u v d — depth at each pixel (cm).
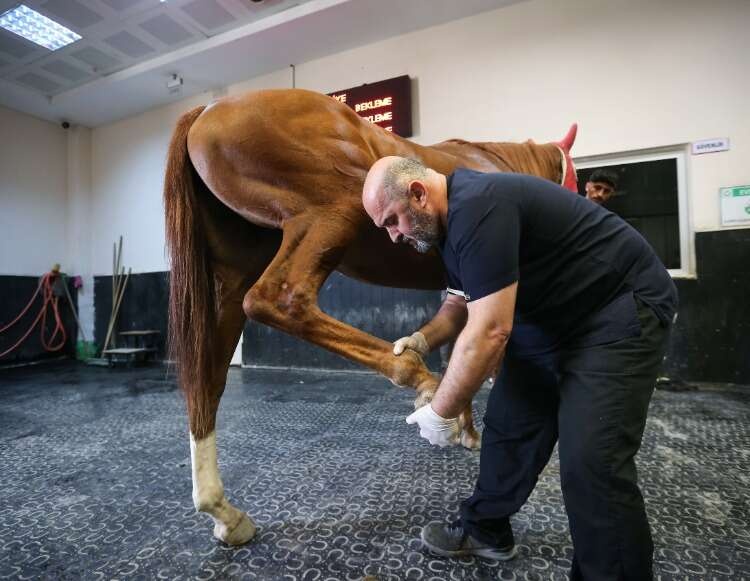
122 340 603
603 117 374
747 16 334
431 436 98
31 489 180
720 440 215
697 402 289
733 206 336
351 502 159
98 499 170
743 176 335
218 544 135
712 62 343
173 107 575
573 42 384
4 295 557
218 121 125
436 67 434
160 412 306
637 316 90
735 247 334
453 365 89
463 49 423
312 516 149
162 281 578
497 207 88
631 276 94
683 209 352
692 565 119
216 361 137
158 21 434
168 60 484
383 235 138
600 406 89
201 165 126
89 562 128
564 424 94
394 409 294
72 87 545
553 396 117
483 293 86
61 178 628
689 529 136
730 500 155
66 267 627
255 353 498
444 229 101
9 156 571
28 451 229
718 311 338
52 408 323
